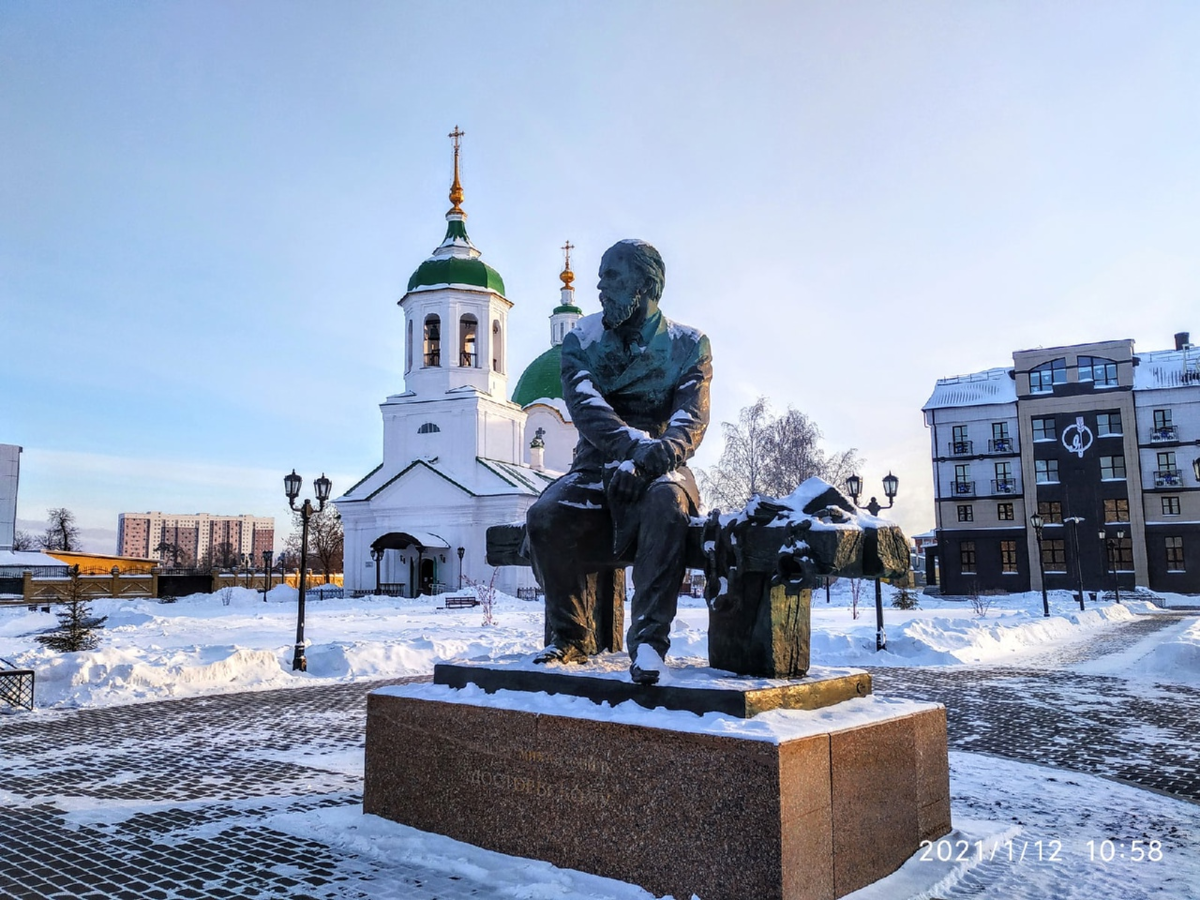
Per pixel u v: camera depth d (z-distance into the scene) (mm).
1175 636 23672
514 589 44344
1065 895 4285
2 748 8336
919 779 4695
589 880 4160
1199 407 50094
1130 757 8023
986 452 54656
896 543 4531
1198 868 4746
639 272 5266
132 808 5887
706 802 3875
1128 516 50781
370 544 47000
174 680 12891
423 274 49188
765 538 4453
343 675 14703
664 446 4855
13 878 4504
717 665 4797
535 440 54719
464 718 4855
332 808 5656
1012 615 30500
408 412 48125
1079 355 52812
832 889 3918
